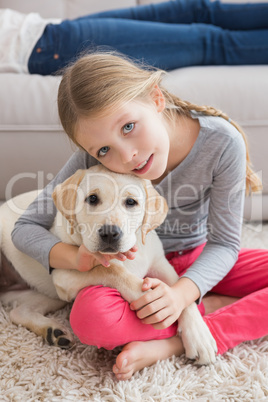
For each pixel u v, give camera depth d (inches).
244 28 90.0
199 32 82.1
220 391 40.4
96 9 101.7
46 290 54.6
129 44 80.7
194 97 70.8
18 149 71.2
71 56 79.9
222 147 48.9
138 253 47.3
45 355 45.4
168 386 40.8
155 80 44.9
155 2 101.7
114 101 40.8
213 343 43.9
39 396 40.4
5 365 44.3
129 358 41.7
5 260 57.2
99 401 39.2
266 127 71.5
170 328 45.6
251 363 43.6
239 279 52.6
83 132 42.1
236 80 72.2
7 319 51.4
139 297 43.7
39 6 100.0
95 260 44.9
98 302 42.3
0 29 81.9
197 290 45.8
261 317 45.6
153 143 42.3
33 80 72.7
